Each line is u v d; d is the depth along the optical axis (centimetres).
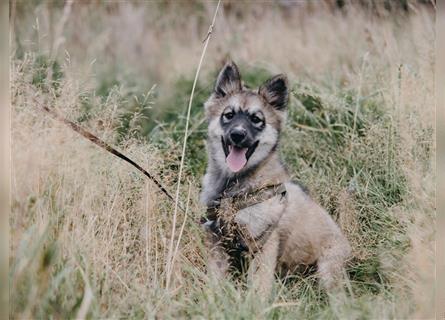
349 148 772
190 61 1127
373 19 1091
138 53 1191
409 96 793
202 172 765
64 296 481
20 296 466
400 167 720
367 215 691
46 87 672
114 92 804
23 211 509
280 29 1197
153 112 945
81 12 1177
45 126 577
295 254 650
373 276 626
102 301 506
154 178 586
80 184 580
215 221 625
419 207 664
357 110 817
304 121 848
